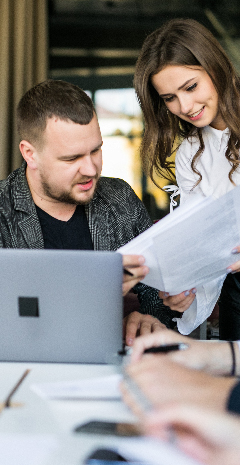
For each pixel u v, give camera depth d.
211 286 1.42
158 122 1.59
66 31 3.95
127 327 1.11
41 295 0.87
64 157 1.20
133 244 0.93
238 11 3.83
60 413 0.67
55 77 4.00
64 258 0.85
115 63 3.98
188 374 0.62
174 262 0.95
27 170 1.40
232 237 0.98
